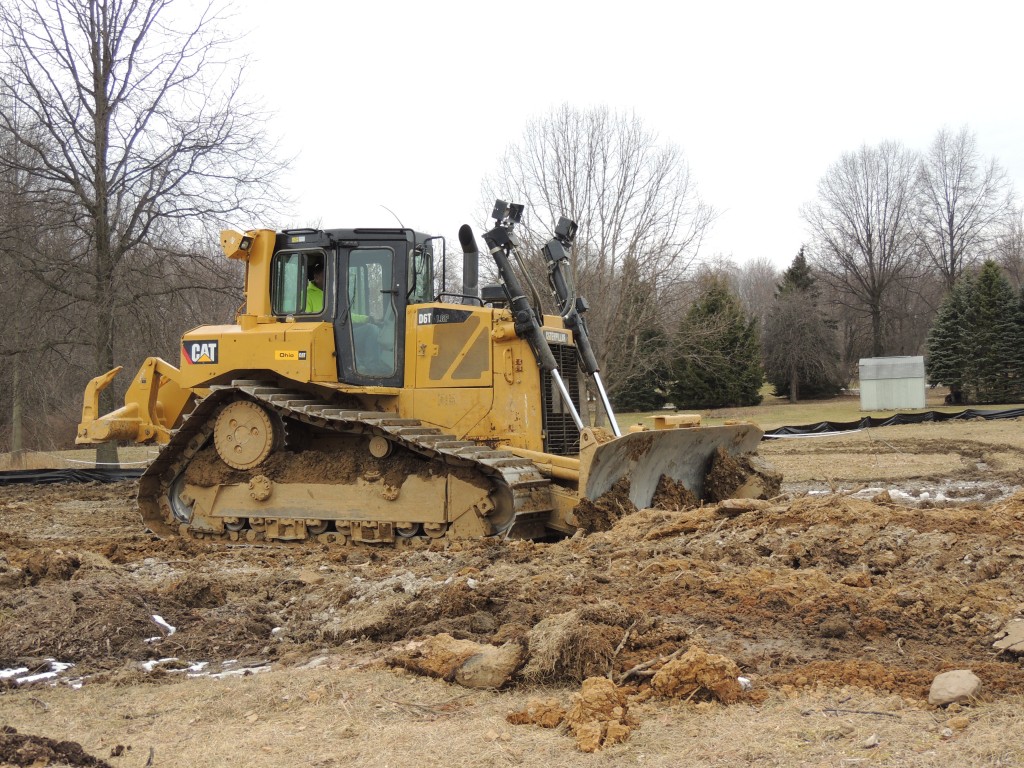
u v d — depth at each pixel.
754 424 12.49
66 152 19.69
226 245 11.52
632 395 51.72
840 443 26.64
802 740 4.52
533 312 10.98
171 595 7.74
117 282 20.05
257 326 11.52
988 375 49.69
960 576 7.21
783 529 8.57
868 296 61.16
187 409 13.36
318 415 10.66
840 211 60.53
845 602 6.65
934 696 4.89
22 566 8.74
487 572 8.20
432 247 11.89
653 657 5.66
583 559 8.43
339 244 11.31
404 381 11.21
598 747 4.54
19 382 24.33
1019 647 5.57
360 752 4.64
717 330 30.06
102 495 17.36
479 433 10.91
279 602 7.75
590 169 27.08
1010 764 4.13
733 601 6.93
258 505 11.40
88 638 6.74
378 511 10.80
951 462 20.88
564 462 10.36
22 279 20.64
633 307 27.52
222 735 5.00
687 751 4.46
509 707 5.23
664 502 11.10
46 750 4.62
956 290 51.44
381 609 7.00
